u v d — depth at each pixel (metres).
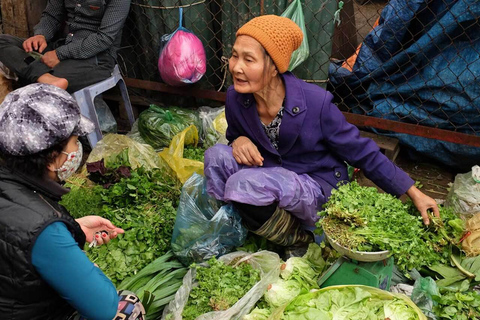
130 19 3.78
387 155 3.30
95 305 1.50
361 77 3.55
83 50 3.30
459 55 3.07
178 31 3.37
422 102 3.26
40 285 1.44
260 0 3.28
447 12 3.09
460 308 1.96
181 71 3.36
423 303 2.00
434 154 3.30
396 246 1.83
